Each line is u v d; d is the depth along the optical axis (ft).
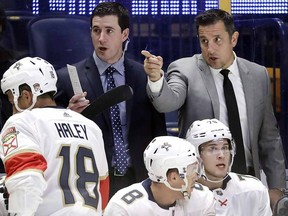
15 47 48.42
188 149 30.96
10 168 27.91
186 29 50.11
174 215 31.60
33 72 30.42
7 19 48.26
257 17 50.57
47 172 29.07
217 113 39.40
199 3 49.96
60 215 28.68
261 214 35.99
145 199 31.50
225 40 39.22
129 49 49.96
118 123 39.40
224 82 39.70
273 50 50.44
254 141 39.88
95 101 35.83
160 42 50.08
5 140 28.76
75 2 49.16
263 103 40.57
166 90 37.99
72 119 30.42
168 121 48.65
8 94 30.94
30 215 27.30
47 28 49.01
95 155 30.45
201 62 40.27
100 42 39.27
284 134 50.29
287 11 50.60
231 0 50.14
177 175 30.78
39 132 29.27
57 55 49.24
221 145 34.76
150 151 31.19
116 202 31.42
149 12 49.78
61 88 39.50
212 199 32.37
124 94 35.55
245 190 35.58
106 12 39.32
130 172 39.34
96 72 39.81
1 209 29.94
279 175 40.91
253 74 40.45
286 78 50.21
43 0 48.85
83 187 29.55
